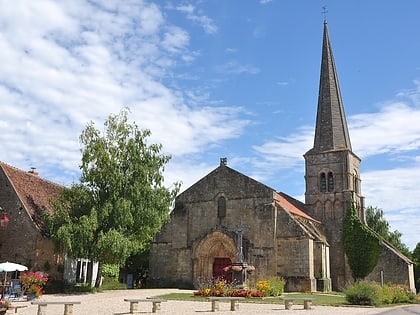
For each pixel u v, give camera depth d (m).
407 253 68.94
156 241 46.28
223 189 44.62
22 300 27.34
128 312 21.83
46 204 39.44
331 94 55.94
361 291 28.30
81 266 40.44
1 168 37.66
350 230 49.19
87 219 33.09
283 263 40.78
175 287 43.81
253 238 42.03
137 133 37.88
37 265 35.06
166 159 38.72
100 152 35.56
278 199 44.34
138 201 36.16
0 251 35.72
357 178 54.47
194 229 45.03
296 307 25.33
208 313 21.36
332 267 49.59
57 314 20.62
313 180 53.09
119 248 32.78
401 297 32.72
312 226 46.41
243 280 33.78
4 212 36.47
